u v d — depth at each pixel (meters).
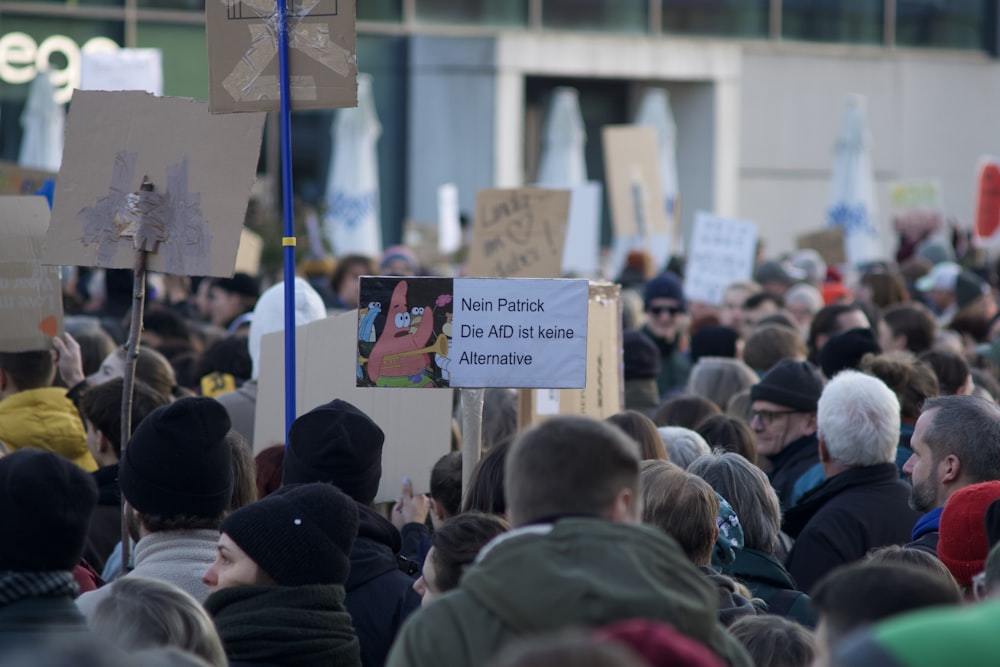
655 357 14.06
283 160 8.63
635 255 25.09
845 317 14.31
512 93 47.91
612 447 5.04
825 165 52.97
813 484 10.58
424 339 8.42
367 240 39.72
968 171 55.22
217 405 7.42
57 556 5.60
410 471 10.16
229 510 7.95
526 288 8.44
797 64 52.22
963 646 3.25
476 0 47.97
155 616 5.57
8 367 10.45
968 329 19.34
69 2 43.47
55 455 5.74
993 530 6.70
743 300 20.05
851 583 4.65
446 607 4.79
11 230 10.03
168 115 8.86
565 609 4.56
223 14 8.61
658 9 49.84
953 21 54.69
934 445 8.51
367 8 47.22
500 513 7.56
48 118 34.81
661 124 43.50
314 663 6.18
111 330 16.86
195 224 8.67
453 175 47.91
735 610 6.75
